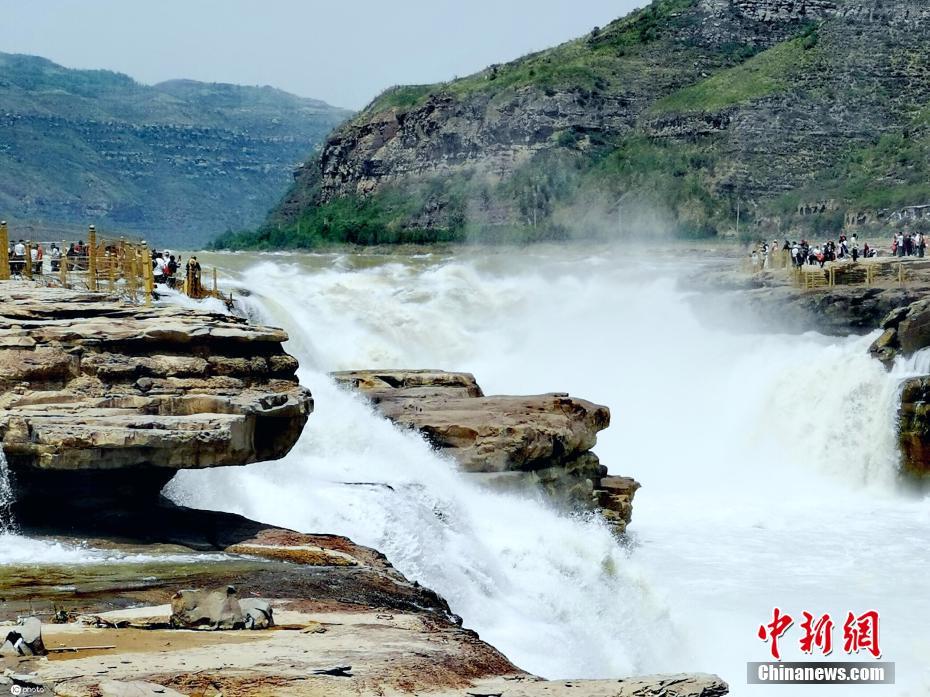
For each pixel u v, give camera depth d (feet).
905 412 234.99
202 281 232.32
